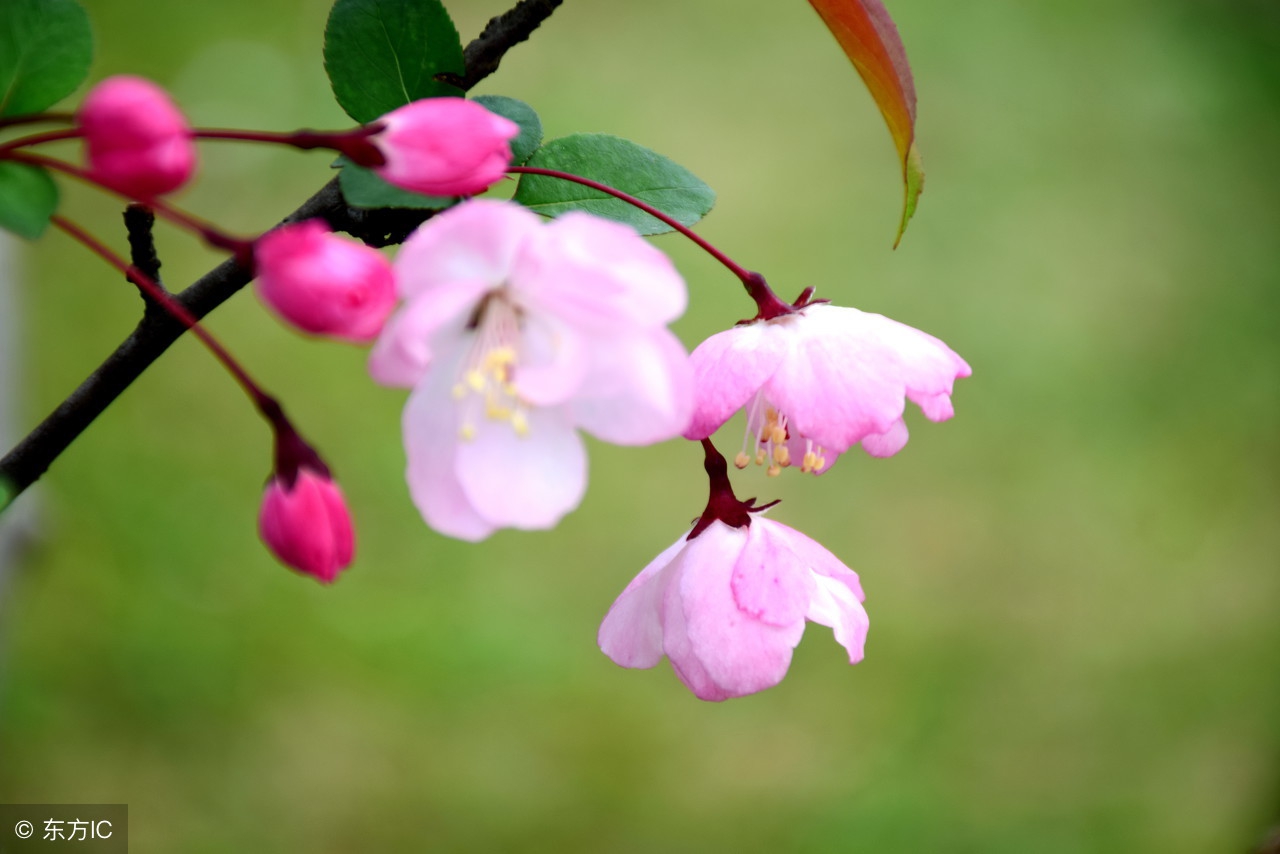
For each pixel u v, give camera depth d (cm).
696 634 141
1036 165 766
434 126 108
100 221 631
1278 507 593
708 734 485
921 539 564
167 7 779
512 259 108
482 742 474
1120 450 609
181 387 586
